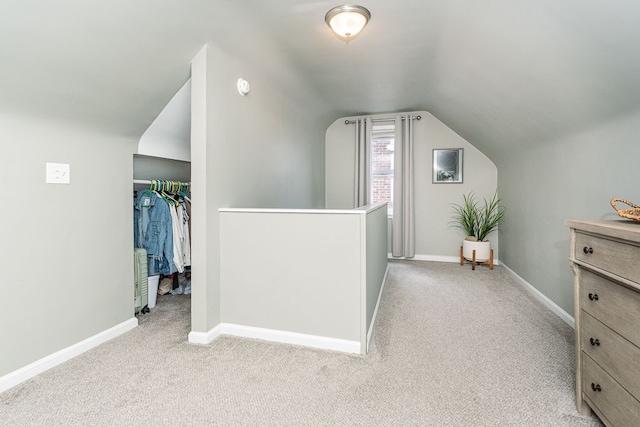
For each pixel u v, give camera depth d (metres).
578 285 1.37
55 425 1.30
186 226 2.91
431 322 2.41
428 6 1.98
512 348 1.98
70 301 1.88
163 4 1.61
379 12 2.05
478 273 3.94
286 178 3.46
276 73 2.91
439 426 1.30
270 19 2.11
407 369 1.74
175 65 2.00
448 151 4.61
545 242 2.80
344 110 4.57
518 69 2.04
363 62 2.85
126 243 2.27
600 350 1.22
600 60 1.49
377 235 2.67
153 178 3.11
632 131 1.70
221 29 2.01
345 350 1.94
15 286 1.61
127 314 2.27
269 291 2.09
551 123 2.37
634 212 1.28
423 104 4.27
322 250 1.98
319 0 1.92
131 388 1.55
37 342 1.71
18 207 1.62
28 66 1.45
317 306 2.00
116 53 1.67
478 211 4.52
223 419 1.34
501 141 3.49
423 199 4.75
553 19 1.48
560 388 1.56
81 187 1.94
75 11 1.38
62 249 1.83
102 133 2.06
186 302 2.87
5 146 1.56
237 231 2.14
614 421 1.14
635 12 1.18
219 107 2.17
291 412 1.39
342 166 5.09
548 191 2.73
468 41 2.17
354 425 1.31
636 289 1.03
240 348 1.98
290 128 3.57
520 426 1.30
